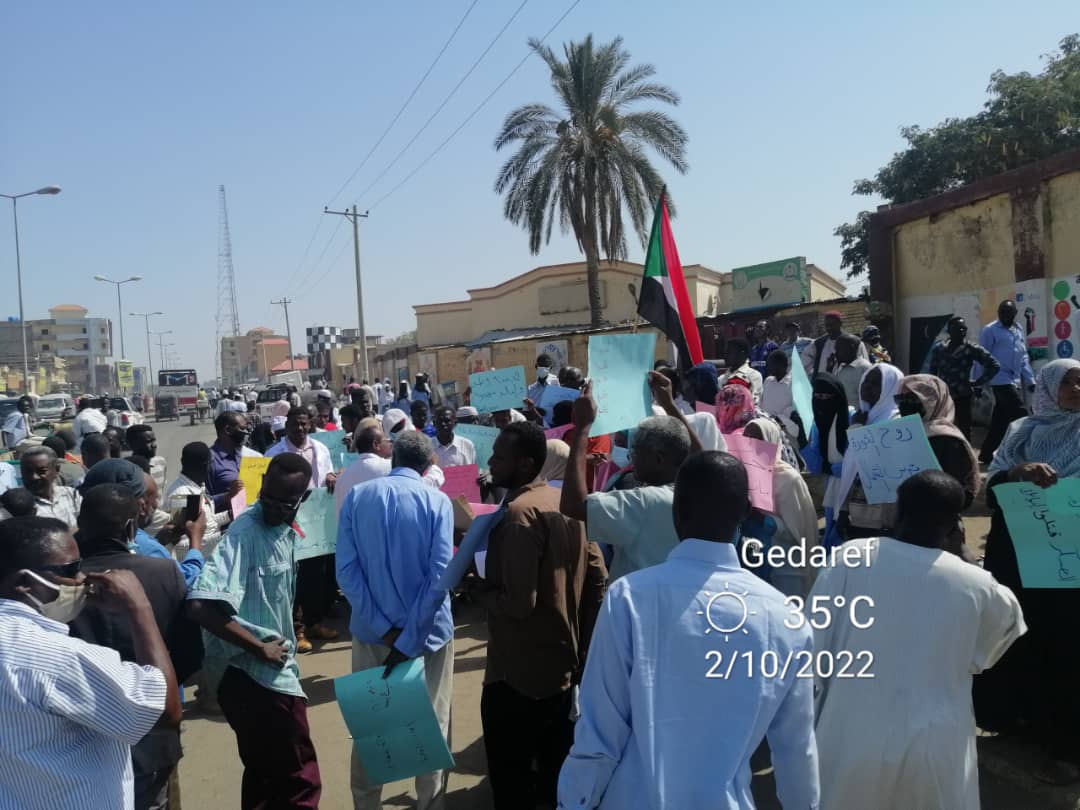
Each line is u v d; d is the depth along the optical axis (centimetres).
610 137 2500
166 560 315
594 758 208
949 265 1292
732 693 206
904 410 435
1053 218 1102
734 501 217
